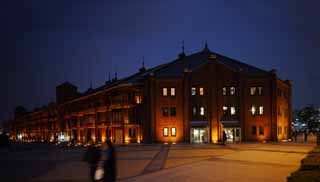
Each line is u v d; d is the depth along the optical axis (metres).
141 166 34.47
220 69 85.31
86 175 29.06
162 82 83.69
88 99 114.69
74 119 125.19
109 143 18.42
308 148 56.59
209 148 59.53
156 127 83.00
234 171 29.39
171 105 83.50
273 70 85.69
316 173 16.20
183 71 84.25
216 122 83.81
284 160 37.94
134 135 90.00
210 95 84.19
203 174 27.83
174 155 46.41
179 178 25.98
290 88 97.81
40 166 36.59
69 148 72.25
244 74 85.62
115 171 18.33
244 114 84.62
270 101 85.25
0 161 42.34
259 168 31.30
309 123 177.38
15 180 26.89
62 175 29.25
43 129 163.62
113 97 98.25
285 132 94.44
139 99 88.62
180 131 82.94
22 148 75.00
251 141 84.06
